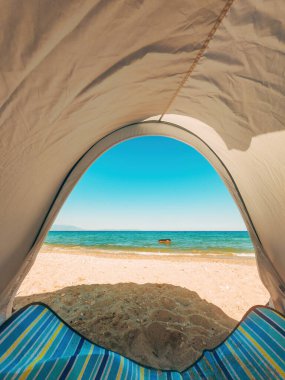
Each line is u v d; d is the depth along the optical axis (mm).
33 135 1213
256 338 1742
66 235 34562
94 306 3068
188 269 5406
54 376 1343
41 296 3482
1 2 642
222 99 1756
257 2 979
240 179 2709
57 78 985
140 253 11117
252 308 2035
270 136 1706
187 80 1726
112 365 1562
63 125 1425
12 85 850
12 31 714
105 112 1812
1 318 1973
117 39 1007
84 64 1030
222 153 2812
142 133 3213
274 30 1068
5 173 1220
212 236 29078
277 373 1440
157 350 2133
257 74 1350
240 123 1867
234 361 1640
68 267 5688
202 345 2182
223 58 1364
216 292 3650
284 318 1740
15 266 2068
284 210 1988
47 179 1936
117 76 1317
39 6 694
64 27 785
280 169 1845
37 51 799
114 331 2414
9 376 1259
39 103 1036
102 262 6617
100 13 823
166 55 1311
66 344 1688
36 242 2316
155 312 2848
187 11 1008
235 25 1114
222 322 2641
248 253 11250
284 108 1396
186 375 1620
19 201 1604
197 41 1236
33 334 1617
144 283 4180
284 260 2141
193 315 2781
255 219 2652
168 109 2535
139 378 1535
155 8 934
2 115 922
